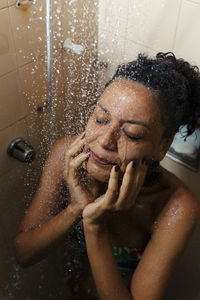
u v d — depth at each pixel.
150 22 0.92
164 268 0.78
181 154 1.07
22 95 1.02
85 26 1.03
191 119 0.80
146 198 0.84
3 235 1.18
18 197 1.21
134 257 0.89
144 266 0.79
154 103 0.64
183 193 0.84
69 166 0.74
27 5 0.87
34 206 0.88
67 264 0.99
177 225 0.80
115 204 0.71
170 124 0.70
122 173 0.69
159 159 0.76
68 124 1.16
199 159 1.03
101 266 0.75
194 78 0.73
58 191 0.88
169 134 0.72
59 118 1.17
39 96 1.08
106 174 0.69
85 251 0.90
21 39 0.92
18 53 0.93
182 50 0.90
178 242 0.79
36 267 1.07
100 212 0.71
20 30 0.90
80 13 0.99
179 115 0.71
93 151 0.68
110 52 1.07
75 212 0.78
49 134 1.20
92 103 1.10
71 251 0.94
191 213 0.81
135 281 0.79
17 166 1.15
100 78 1.11
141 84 0.64
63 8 0.95
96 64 1.10
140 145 0.65
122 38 1.01
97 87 1.11
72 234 0.87
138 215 0.85
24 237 0.86
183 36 0.88
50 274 1.05
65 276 1.03
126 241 0.88
